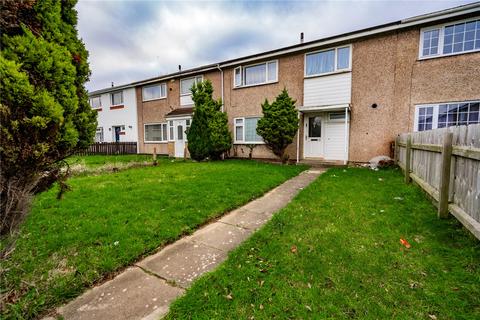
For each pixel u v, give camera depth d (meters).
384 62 9.38
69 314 2.02
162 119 17.31
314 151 11.52
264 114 10.95
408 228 3.43
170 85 16.59
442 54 8.36
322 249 2.92
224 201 4.97
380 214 4.04
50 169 2.40
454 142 3.53
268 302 2.05
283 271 2.49
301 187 6.41
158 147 17.77
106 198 5.17
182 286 2.38
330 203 4.70
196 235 3.58
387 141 9.52
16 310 2.00
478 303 1.95
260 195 5.70
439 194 3.70
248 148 13.27
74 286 2.33
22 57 2.03
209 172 8.38
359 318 1.85
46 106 2.03
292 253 2.85
